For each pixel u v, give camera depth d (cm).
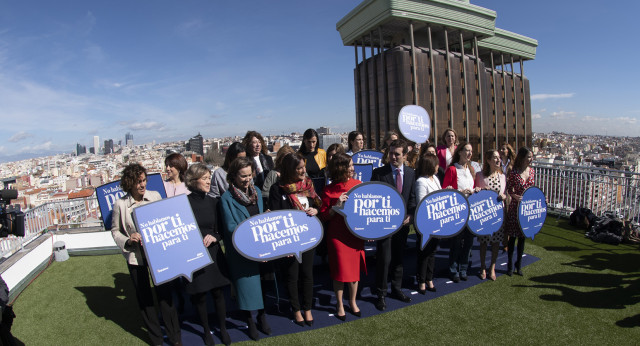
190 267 281
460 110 4503
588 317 322
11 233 270
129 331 335
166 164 388
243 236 288
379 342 289
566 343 282
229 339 297
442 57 4325
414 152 495
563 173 728
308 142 465
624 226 545
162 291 286
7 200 273
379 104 4431
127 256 289
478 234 386
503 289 385
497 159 397
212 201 312
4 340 239
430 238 356
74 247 590
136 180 287
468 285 397
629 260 464
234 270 298
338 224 323
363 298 372
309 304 319
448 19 4134
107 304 398
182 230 287
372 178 373
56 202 615
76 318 366
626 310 333
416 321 322
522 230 399
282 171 321
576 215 641
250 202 301
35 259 504
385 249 338
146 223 277
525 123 5975
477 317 326
